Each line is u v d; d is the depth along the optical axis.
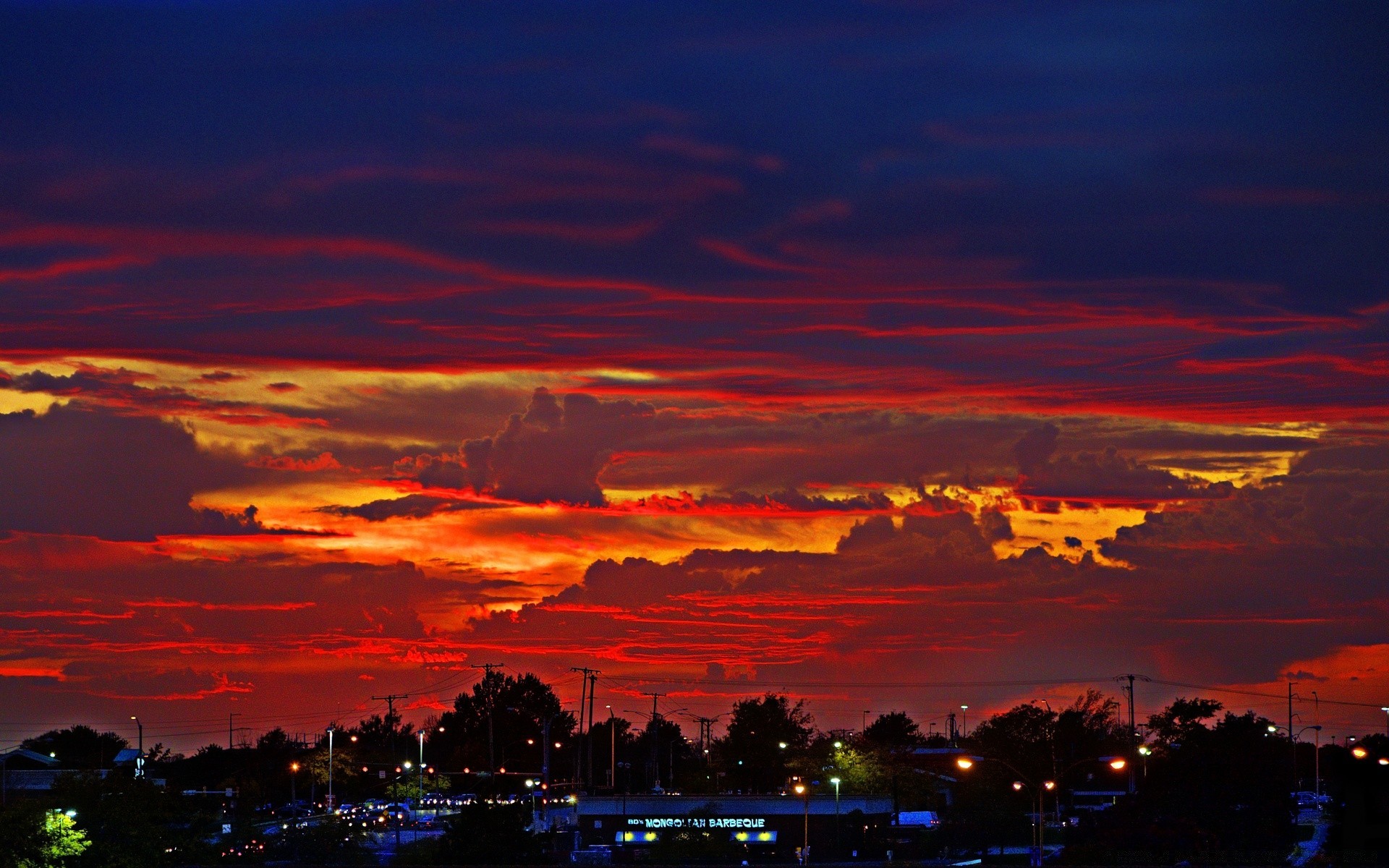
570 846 123.69
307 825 126.12
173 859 84.56
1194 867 88.75
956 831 123.88
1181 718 132.00
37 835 70.06
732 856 122.06
